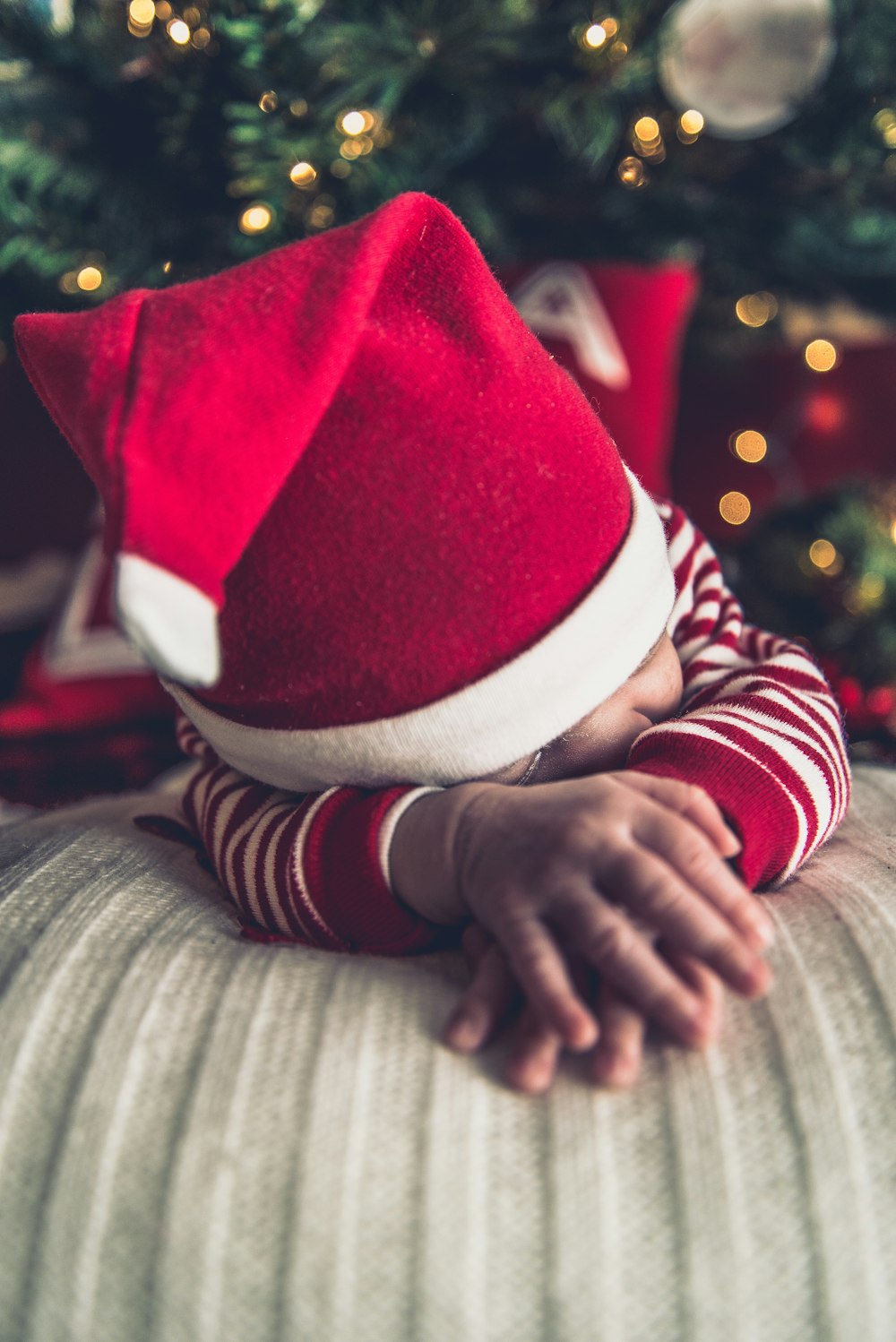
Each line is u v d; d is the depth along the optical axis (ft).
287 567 1.10
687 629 1.38
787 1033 1.00
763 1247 0.91
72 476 3.51
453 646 1.10
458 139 2.43
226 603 1.12
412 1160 0.94
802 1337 0.89
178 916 1.20
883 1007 1.01
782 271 3.13
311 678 1.12
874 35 2.40
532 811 1.04
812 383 3.46
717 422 3.53
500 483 1.11
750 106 2.32
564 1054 1.00
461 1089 0.98
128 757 2.48
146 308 1.07
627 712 1.21
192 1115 0.97
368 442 1.09
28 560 3.49
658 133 2.54
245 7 1.99
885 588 2.65
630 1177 0.93
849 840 1.30
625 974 0.98
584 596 1.13
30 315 1.17
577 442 1.16
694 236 2.94
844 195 2.73
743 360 3.52
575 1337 0.89
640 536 1.18
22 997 1.06
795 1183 0.93
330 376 1.03
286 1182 0.93
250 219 2.19
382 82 2.17
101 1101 0.98
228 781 1.30
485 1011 1.01
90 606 2.66
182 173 2.38
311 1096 0.97
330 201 2.30
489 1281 0.90
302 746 1.15
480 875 1.04
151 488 0.96
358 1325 0.89
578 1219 0.92
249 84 2.11
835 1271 0.90
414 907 1.12
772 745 1.16
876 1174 0.93
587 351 2.52
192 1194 0.93
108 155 2.37
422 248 1.15
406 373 1.10
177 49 2.05
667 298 2.64
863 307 3.44
